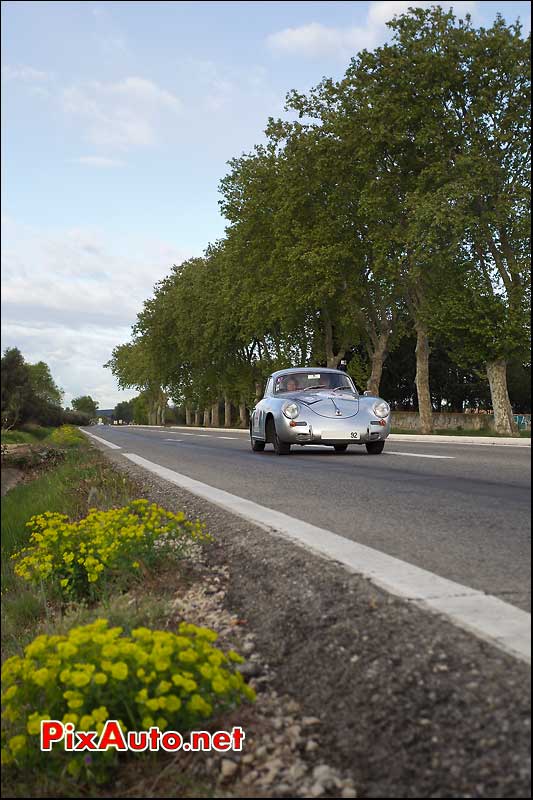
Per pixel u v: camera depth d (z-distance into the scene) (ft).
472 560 13.21
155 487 30.68
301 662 9.95
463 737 7.21
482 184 90.63
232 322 177.27
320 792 7.27
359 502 21.88
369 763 7.49
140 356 297.74
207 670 8.63
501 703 7.46
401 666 8.68
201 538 18.16
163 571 16.65
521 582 11.47
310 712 8.85
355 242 115.65
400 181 102.68
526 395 206.49
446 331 93.86
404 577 11.82
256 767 8.04
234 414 306.96
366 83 99.09
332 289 113.80
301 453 48.34
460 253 98.53
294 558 13.99
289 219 121.39
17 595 18.03
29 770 8.92
